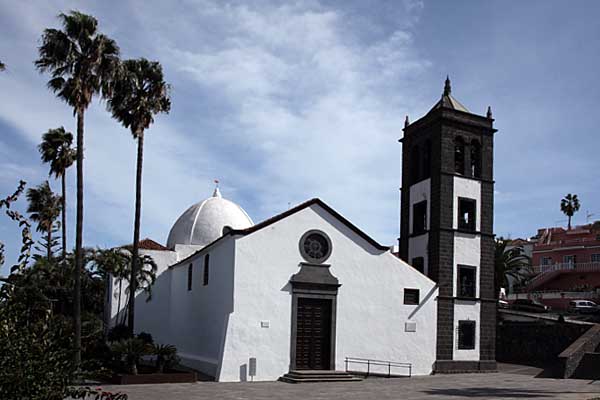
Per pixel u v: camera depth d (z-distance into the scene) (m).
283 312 27.56
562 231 66.62
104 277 40.28
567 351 29.84
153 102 31.70
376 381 27.09
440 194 33.19
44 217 43.84
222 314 27.70
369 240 30.48
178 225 44.78
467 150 34.53
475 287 33.50
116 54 28.05
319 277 28.69
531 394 21.48
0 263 7.19
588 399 19.52
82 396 7.29
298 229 28.67
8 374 6.52
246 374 26.12
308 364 27.98
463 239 33.59
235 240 27.12
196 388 22.28
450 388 23.88
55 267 31.41
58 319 7.41
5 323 6.77
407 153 37.06
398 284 31.02
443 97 35.19
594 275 58.19
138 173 31.42
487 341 33.31
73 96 26.72
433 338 31.55
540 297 58.97
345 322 29.11
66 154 40.84
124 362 24.41
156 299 38.72
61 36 26.95
